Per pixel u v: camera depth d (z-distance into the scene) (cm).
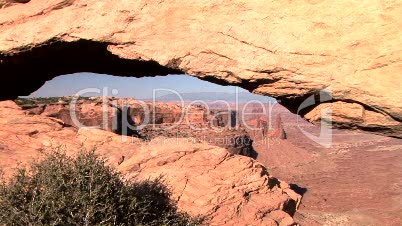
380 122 622
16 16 884
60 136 1330
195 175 1252
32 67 1111
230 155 1398
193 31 699
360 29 571
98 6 787
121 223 714
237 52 666
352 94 604
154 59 737
